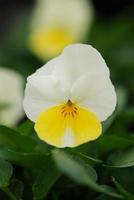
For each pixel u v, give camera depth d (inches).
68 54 9.5
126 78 22.7
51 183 9.1
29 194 10.0
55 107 9.5
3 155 9.4
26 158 9.5
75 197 10.3
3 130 9.7
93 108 9.5
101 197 9.6
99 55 9.5
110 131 11.4
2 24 33.0
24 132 10.4
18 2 33.8
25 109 9.4
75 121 9.4
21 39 27.6
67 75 9.5
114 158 10.3
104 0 33.4
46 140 9.3
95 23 27.7
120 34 25.4
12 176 10.1
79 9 25.0
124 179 10.9
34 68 25.0
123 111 12.9
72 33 25.0
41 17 25.3
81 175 8.0
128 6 33.3
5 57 26.0
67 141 9.3
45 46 24.8
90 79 9.4
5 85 15.7
